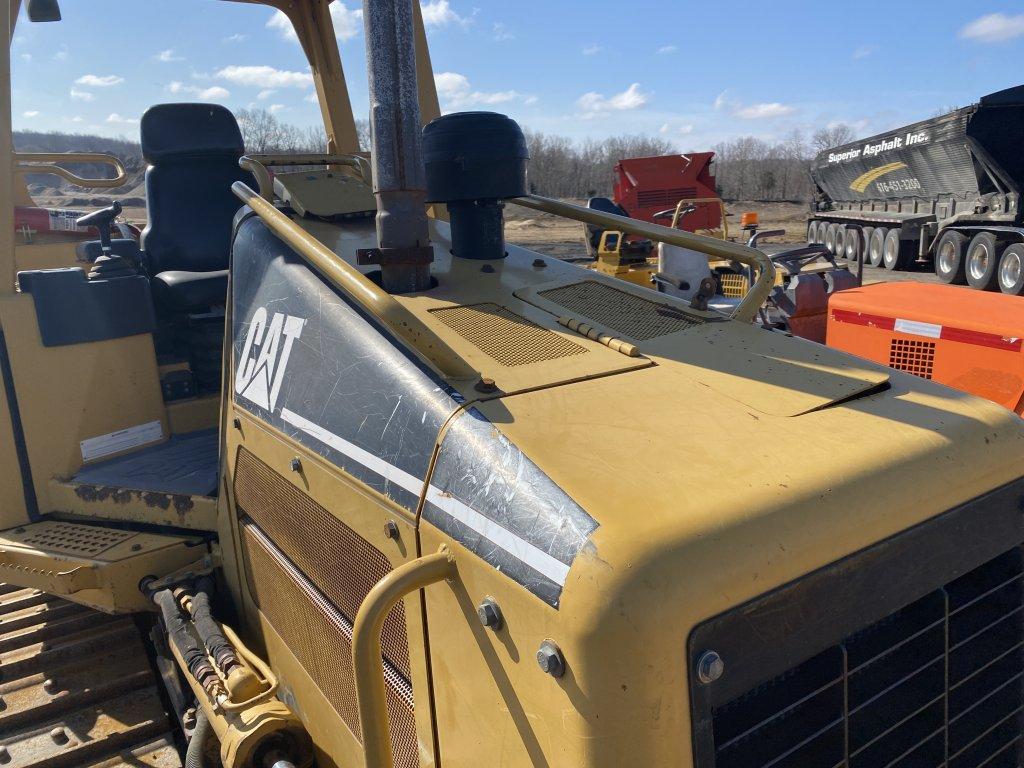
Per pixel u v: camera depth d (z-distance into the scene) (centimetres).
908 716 150
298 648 198
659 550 116
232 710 178
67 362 284
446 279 224
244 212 243
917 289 462
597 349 185
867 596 135
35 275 275
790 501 129
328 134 371
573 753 115
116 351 295
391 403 161
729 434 147
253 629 226
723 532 121
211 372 332
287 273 207
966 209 1662
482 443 142
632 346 185
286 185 253
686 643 114
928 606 150
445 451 145
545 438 141
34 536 266
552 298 215
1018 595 166
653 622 111
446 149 234
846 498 134
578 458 136
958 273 1612
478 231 243
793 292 540
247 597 226
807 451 142
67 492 276
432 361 159
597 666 112
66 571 243
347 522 166
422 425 153
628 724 112
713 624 117
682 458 138
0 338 271
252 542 217
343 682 175
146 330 302
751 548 121
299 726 181
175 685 232
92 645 271
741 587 119
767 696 132
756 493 129
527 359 176
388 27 193
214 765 199
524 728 124
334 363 179
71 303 282
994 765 170
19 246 456
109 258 299
